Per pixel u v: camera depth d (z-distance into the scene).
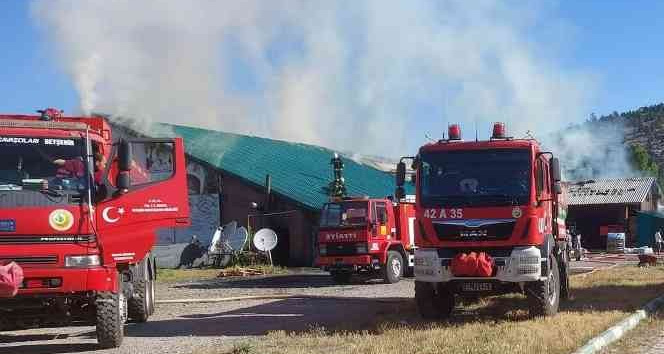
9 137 9.62
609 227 55.72
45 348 10.16
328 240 21.33
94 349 9.94
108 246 10.08
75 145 9.80
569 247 15.64
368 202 20.91
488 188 11.45
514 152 11.56
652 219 55.06
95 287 9.30
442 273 11.38
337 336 9.78
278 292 18.58
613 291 15.77
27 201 9.28
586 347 8.46
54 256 9.22
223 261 32.34
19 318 9.58
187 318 13.29
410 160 12.76
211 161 35.84
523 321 10.93
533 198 11.25
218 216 35.44
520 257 11.06
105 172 10.23
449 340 8.91
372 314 12.81
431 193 11.73
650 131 140.38
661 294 15.02
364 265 20.83
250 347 8.95
